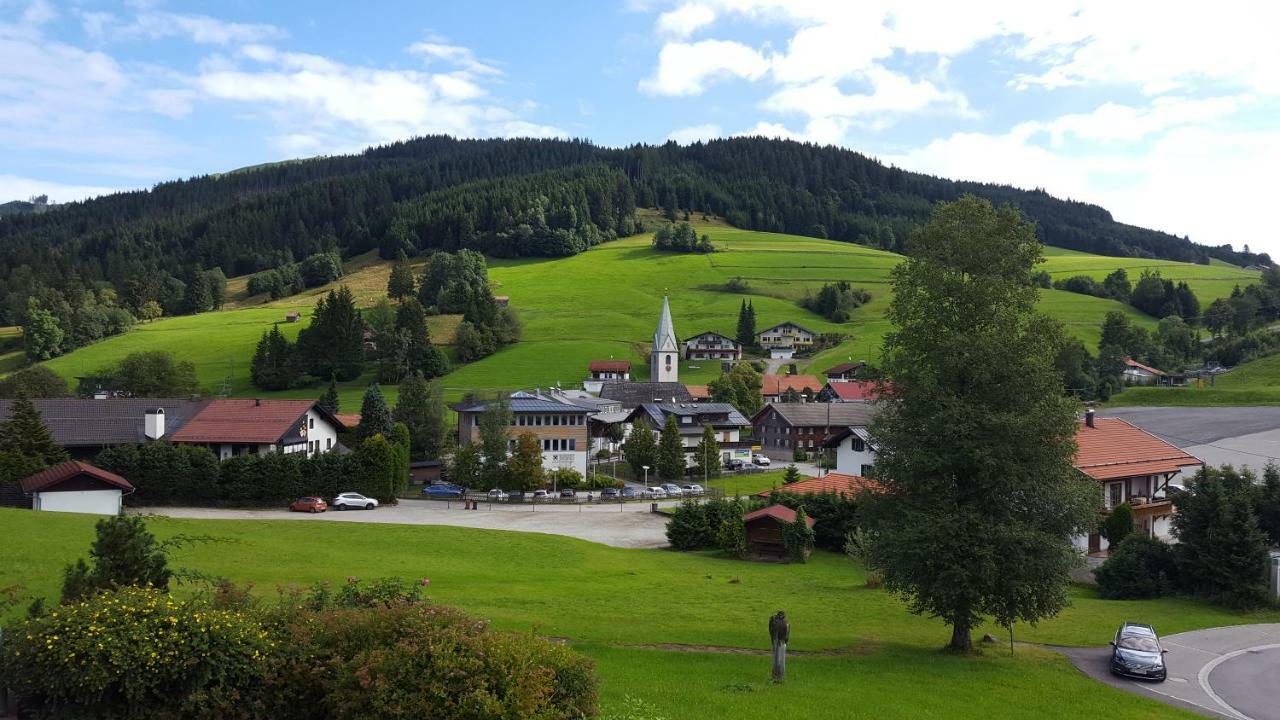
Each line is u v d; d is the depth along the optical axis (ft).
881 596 145.69
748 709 69.67
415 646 53.67
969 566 98.27
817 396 526.57
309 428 282.36
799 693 76.43
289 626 58.54
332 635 57.82
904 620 127.44
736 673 83.25
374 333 588.09
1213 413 370.94
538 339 651.66
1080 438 204.13
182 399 280.31
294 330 650.43
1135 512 193.98
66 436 248.73
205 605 59.26
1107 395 431.02
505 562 163.43
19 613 73.92
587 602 121.49
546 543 186.09
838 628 118.21
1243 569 141.18
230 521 192.03
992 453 100.37
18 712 53.72
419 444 345.10
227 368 554.05
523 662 54.08
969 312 105.40
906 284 109.60
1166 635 122.72
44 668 52.34
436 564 154.30
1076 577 172.76
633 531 226.38
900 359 107.76
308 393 514.68
